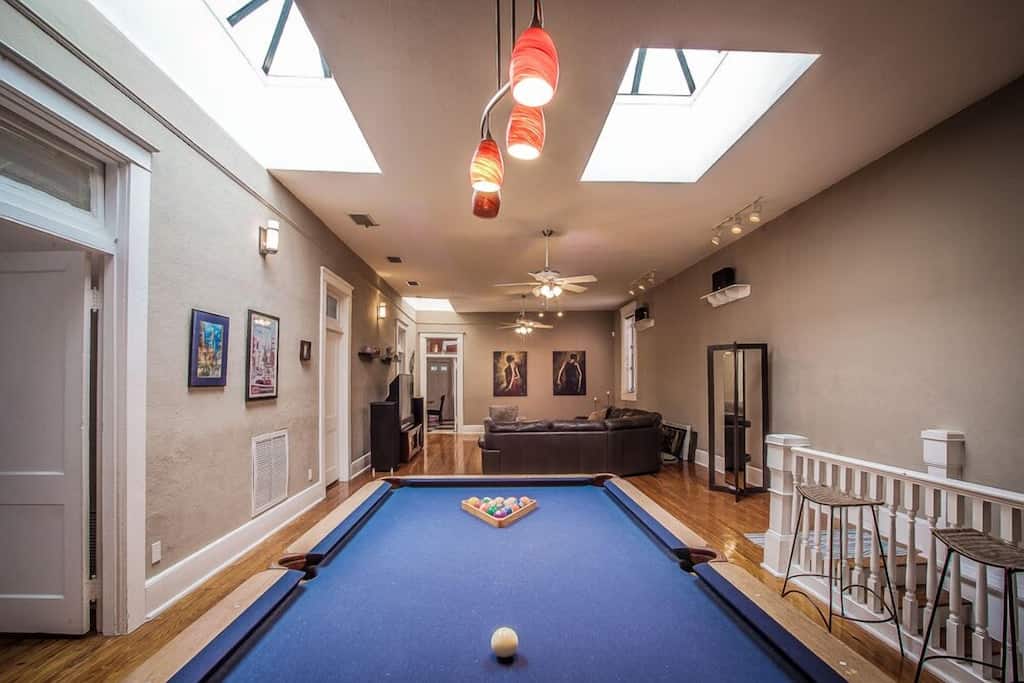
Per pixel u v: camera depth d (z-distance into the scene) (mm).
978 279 2686
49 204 1979
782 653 1037
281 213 3820
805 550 2869
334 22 2047
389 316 8148
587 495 2564
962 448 2766
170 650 1009
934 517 2121
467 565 1617
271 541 3490
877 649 2242
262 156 3518
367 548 1774
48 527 2223
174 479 2570
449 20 2037
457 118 2809
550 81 1195
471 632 1189
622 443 5879
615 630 1194
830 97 2633
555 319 11297
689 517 4164
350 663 1055
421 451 8234
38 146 1960
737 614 1237
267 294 3615
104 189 2244
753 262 5094
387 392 7852
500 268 6848
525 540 1863
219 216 2994
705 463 6418
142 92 2330
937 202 2934
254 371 3402
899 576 2662
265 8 3096
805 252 4207
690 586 1449
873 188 3436
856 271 3613
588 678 999
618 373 10828
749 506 4508
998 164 2578
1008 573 1689
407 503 2414
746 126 2988
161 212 2477
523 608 1314
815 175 3666
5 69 1688
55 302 2234
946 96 2631
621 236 5258
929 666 2076
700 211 4445
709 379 5230
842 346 3766
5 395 2240
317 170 3578
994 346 2604
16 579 2217
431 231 5070
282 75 3529
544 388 11219
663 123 3738
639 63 3475
